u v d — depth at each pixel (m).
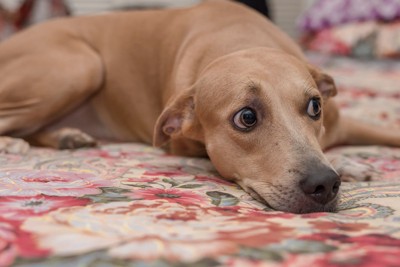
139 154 0.81
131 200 0.55
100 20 0.98
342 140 0.87
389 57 1.69
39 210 0.51
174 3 2.17
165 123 0.73
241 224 0.48
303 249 0.42
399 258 0.41
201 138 0.72
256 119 0.63
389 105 1.12
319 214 0.53
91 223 0.48
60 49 0.92
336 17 1.85
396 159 0.79
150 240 0.44
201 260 0.40
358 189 0.63
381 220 0.50
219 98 0.67
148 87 0.89
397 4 1.72
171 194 0.58
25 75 0.89
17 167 0.70
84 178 0.64
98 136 0.97
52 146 0.89
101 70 0.92
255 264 0.40
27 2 1.53
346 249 0.42
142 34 0.92
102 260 0.40
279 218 0.51
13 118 0.89
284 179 0.59
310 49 1.88
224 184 0.65
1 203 0.53
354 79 1.42
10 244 0.43
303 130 0.62
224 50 0.77
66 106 0.90
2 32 1.49
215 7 0.90
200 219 0.50
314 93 0.65
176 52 0.86
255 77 0.65
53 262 0.40
